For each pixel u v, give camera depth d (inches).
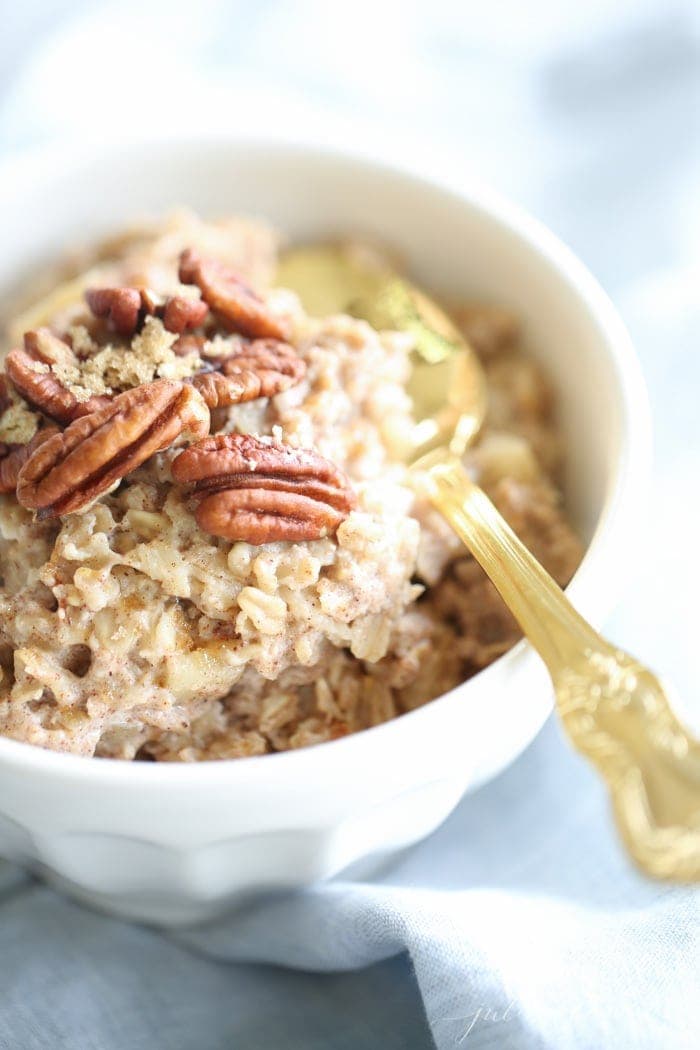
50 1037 13.0
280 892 13.3
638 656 14.9
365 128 18.6
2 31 18.6
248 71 18.8
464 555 13.6
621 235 17.7
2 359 14.3
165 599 12.5
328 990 13.4
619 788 11.2
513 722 12.2
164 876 12.7
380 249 15.7
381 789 11.9
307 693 13.0
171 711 12.5
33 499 12.3
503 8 19.0
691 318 16.3
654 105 18.5
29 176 15.1
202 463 12.3
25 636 12.5
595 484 14.1
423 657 13.2
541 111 18.6
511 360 15.0
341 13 19.1
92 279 14.6
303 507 12.4
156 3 18.8
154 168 15.5
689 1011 12.4
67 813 11.9
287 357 13.3
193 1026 13.2
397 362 14.0
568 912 13.3
